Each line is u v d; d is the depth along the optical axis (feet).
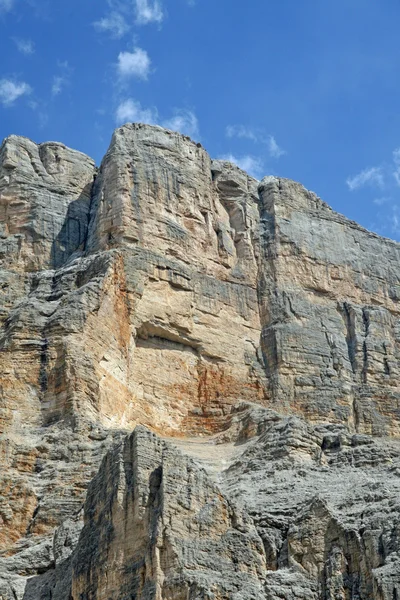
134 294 345.31
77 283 344.08
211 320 358.84
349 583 242.17
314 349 367.04
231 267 374.43
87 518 254.06
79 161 389.60
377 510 254.06
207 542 239.09
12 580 267.18
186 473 244.63
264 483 280.31
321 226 392.88
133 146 374.63
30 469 299.38
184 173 377.09
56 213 374.22
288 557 249.14
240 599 230.48
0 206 374.02
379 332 379.35
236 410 342.03
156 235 360.89
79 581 245.65
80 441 303.48
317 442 299.79
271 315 370.53
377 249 399.65
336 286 384.68
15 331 324.39
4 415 310.45
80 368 317.22
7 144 384.47
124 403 328.70
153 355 345.72
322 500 254.27
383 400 364.79
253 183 395.14
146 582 233.96
